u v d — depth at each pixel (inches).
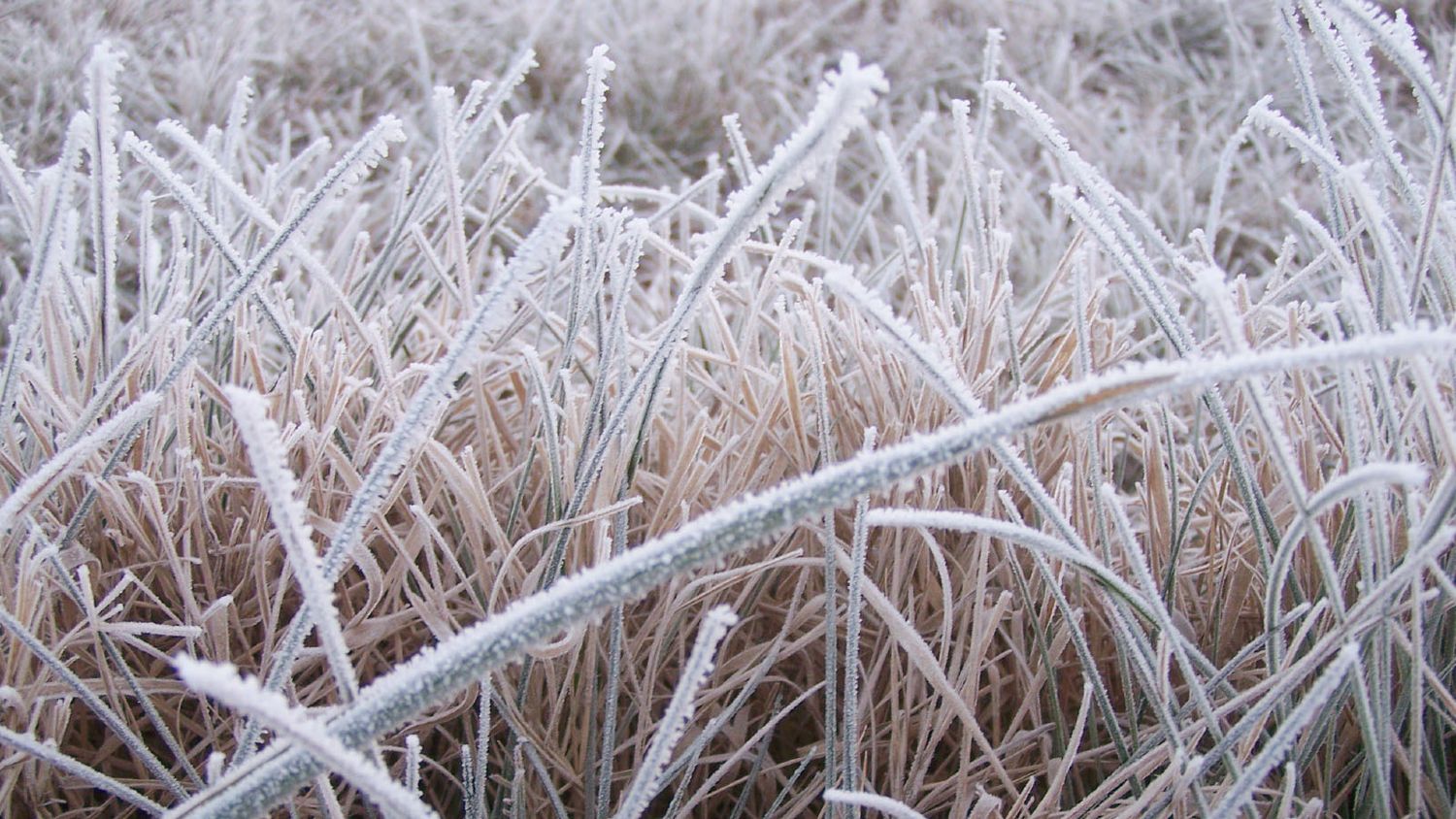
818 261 19.1
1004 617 18.8
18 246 33.4
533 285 24.5
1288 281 19.9
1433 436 17.1
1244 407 19.7
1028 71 50.7
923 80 49.7
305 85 45.6
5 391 16.7
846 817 16.0
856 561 15.6
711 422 21.9
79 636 17.6
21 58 39.6
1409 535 15.1
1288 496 18.4
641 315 29.5
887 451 12.4
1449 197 18.0
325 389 19.5
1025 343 22.1
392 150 42.5
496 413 21.7
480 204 40.3
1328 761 16.5
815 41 52.5
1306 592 17.9
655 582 12.4
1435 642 17.0
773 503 12.4
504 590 18.4
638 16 50.1
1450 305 18.0
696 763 17.2
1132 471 26.8
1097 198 17.5
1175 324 16.7
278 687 14.7
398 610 18.6
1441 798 16.2
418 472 20.2
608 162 46.0
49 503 18.6
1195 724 16.0
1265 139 46.7
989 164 42.5
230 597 17.0
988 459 18.6
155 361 19.2
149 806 15.7
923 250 21.5
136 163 37.9
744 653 18.6
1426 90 16.6
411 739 14.8
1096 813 16.7
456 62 47.6
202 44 43.4
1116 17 52.9
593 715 17.5
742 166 27.4
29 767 17.0
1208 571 19.0
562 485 18.8
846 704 15.9
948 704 17.0
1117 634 17.1
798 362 22.1
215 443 20.6
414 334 26.1
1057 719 17.5
